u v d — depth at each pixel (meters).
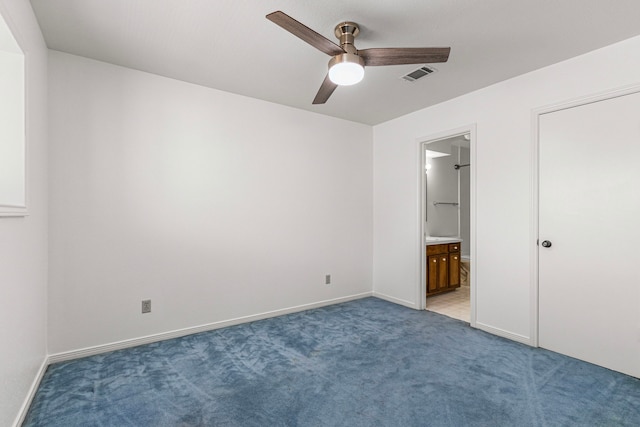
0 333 1.44
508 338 2.89
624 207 2.26
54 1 1.85
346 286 4.14
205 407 1.86
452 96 3.32
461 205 5.68
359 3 1.87
